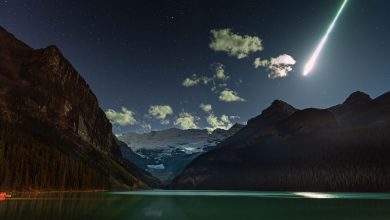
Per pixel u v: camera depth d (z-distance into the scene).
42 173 154.62
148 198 135.25
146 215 68.19
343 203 110.69
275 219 65.19
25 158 149.88
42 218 52.41
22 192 135.75
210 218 66.88
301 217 68.88
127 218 60.28
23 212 59.84
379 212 78.19
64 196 117.19
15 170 141.12
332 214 74.19
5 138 153.25
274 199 141.75
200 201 125.25
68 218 53.59
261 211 82.56
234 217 69.25
